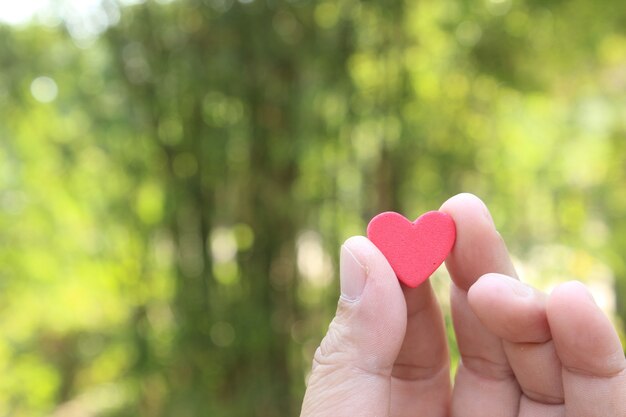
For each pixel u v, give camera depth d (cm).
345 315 21
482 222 23
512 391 23
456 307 24
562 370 22
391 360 21
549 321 21
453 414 24
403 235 23
